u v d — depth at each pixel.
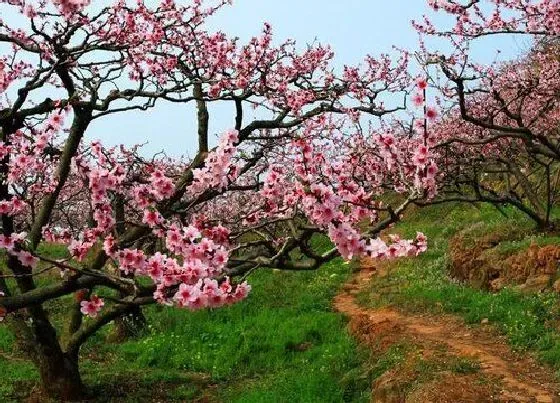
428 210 26.80
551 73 16.75
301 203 6.19
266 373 11.97
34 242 8.82
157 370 12.77
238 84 11.35
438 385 8.16
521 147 18.45
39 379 11.23
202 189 6.47
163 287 5.46
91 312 6.04
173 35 11.86
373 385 9.41
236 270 6.10
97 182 6.34
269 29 12.52
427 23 14.84
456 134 18.81
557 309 11.32
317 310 15.55
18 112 8.52
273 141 13.01
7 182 7.52
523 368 9.41
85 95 9.53
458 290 14.68
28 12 8.35
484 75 15.91
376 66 14.49
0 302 6.59
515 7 13.01
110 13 10.69
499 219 18.41
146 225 6.34
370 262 20.78
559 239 13.68
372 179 11.30
